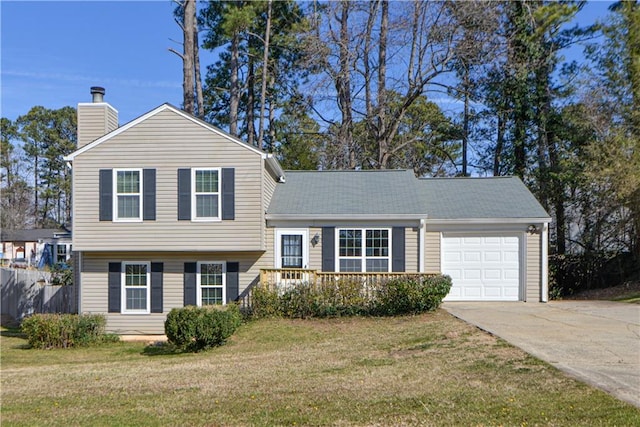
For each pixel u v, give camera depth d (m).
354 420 6.57
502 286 17.33
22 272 24.25
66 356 13.72
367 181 19.91
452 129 30.23
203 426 6.70
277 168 18.47
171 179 16.75
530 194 18.97
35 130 62.44
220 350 12.75
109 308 17.17
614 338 10.34
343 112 29.19
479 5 25.44
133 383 9.44
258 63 31.72
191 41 25.95
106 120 18.86
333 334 13.22
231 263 17.20
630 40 22.16
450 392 7.46
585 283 22.86
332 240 17.19
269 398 7.82
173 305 17.14
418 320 13.78
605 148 20.89
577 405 6.47
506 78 27.25
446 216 17.41
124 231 16.70
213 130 16.75
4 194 56.16
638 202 20.05
